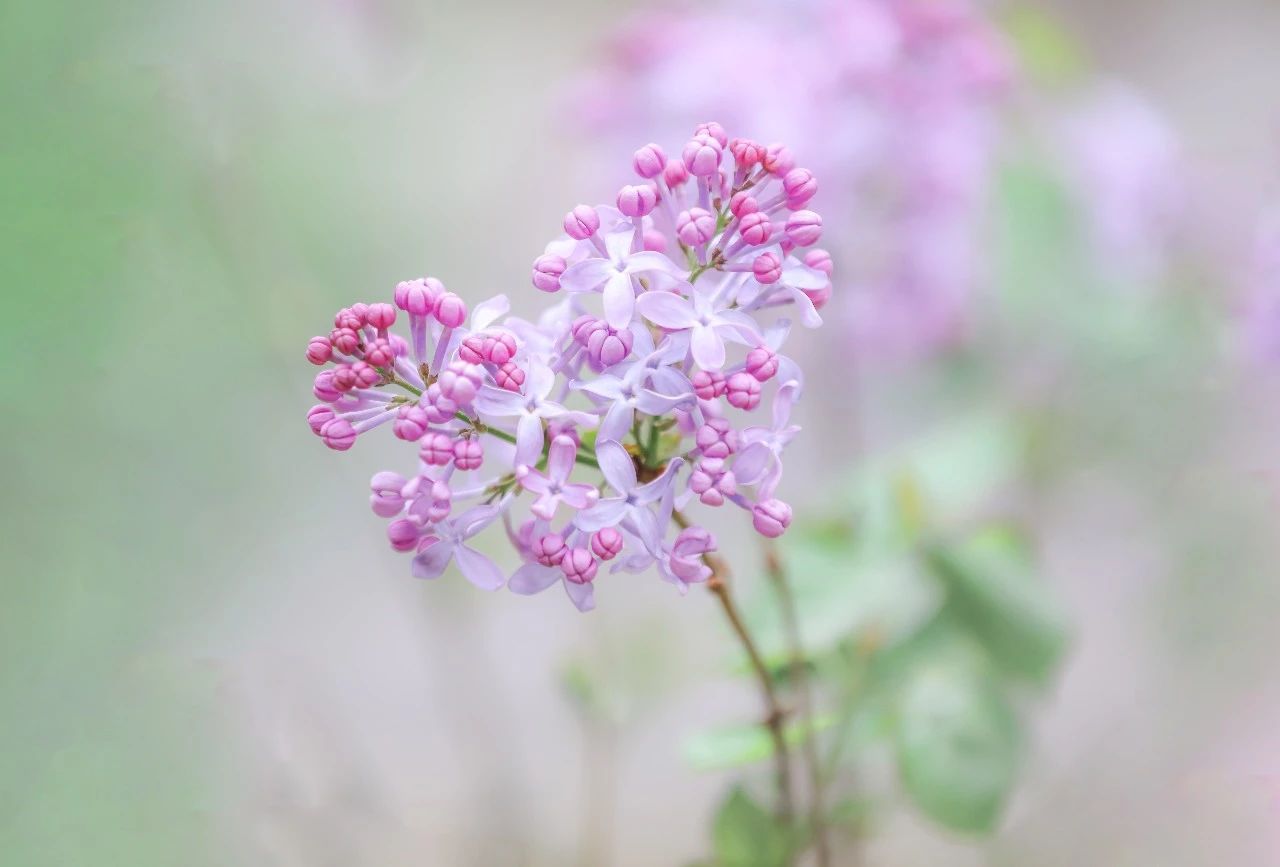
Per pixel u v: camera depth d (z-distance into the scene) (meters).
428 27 1.03
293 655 0.82
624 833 0.76
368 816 0.72
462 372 0.45
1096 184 0.64
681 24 0.62
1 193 0.75
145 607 0.83
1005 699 0.54
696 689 0.78
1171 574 0.70
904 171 0.59
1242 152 0.72
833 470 0.69
